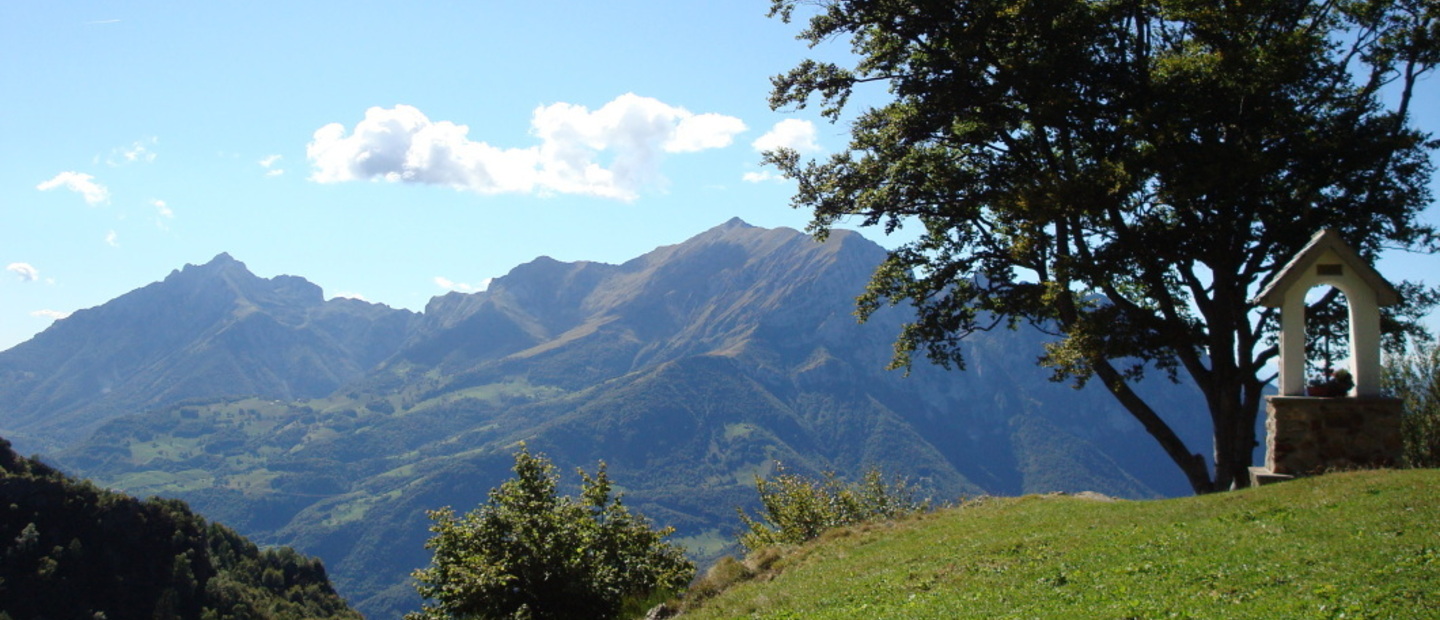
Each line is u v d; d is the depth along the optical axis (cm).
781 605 1714
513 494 2262
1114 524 1777
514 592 2086
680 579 2280
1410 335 2692
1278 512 1576
